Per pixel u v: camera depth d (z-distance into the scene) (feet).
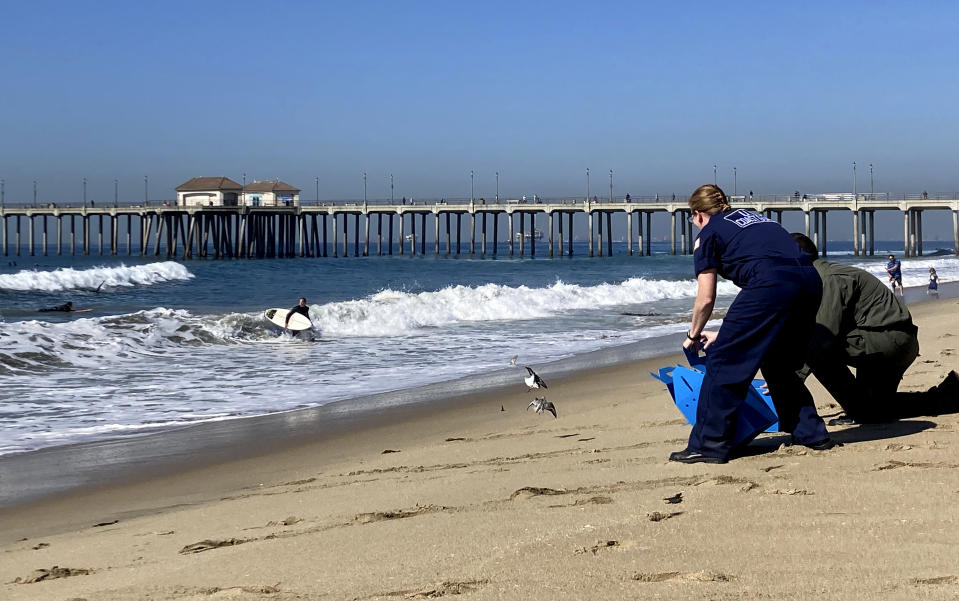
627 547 11.40
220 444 27.12
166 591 11.43
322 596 10.43
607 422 24.64
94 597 11.50
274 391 37.96
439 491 16.34
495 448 21.88
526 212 294.66
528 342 56.95
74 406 34.09
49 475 23.26
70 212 335.26
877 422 20.04
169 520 17.12
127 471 23.67
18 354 44.60
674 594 9.53
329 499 17.16
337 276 161.07
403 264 230.07
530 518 13.43
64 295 110.42
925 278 144.87
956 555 10.24
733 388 16.37
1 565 14.49
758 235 16.24
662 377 19.16
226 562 12.61
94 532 17.01
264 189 361.10
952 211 252.01
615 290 95.25
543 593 9.80
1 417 31.76
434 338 59.41
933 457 15.79
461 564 11.16
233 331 57.31
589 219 285.23
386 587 10.50
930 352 34.99
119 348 49.29
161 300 103.50
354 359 48.83
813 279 16.14
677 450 18.70
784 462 16.12
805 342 16.63
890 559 10.26
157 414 32.50
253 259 306.14
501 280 157.38
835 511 12.59
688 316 76.43
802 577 9.82
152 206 315.58
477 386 38.70
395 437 27.25
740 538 11.52
